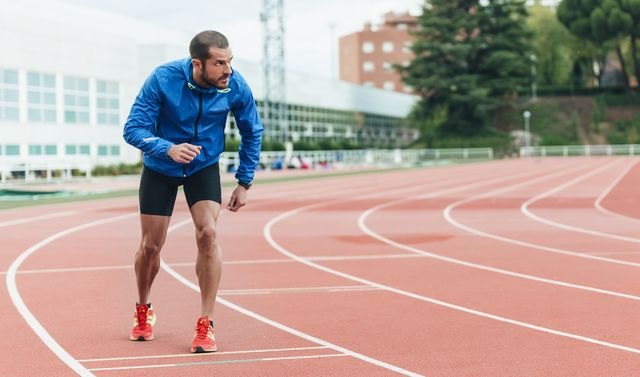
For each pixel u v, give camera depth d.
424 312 7.58
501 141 91.81
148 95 5.84
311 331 6.76
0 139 38.38
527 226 16.06
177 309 7.81
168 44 49.31
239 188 6.33
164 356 5.89
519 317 7.31
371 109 93.31
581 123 100.19
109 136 46.31
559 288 8.91
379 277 9.78
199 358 5.83
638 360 5.71
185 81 5.82
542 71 114.56
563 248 12.55
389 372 5.42
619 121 99.56
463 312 7.57
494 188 30.47
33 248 12.70
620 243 13.16
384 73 143.00
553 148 89.00
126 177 40.81
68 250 12.47
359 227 16.08
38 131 40.81
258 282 9.43
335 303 8.07
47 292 8.79
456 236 14.35
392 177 41.59
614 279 9.53
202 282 6.07
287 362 5.71
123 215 18.89
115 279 9.72
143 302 6.44
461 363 5.65
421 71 93.88
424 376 5.32
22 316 7.46
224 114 6.00
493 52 94.38
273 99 67.81
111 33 46.50
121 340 6.46
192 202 6.07
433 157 82.00
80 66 43.94
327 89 80.50
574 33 101.31
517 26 96.25
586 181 35.19
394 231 15.27
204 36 5.73
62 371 5.49
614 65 123.62
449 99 93.44
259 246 12.99
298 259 11.45
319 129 78.31
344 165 62.50
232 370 5.49
